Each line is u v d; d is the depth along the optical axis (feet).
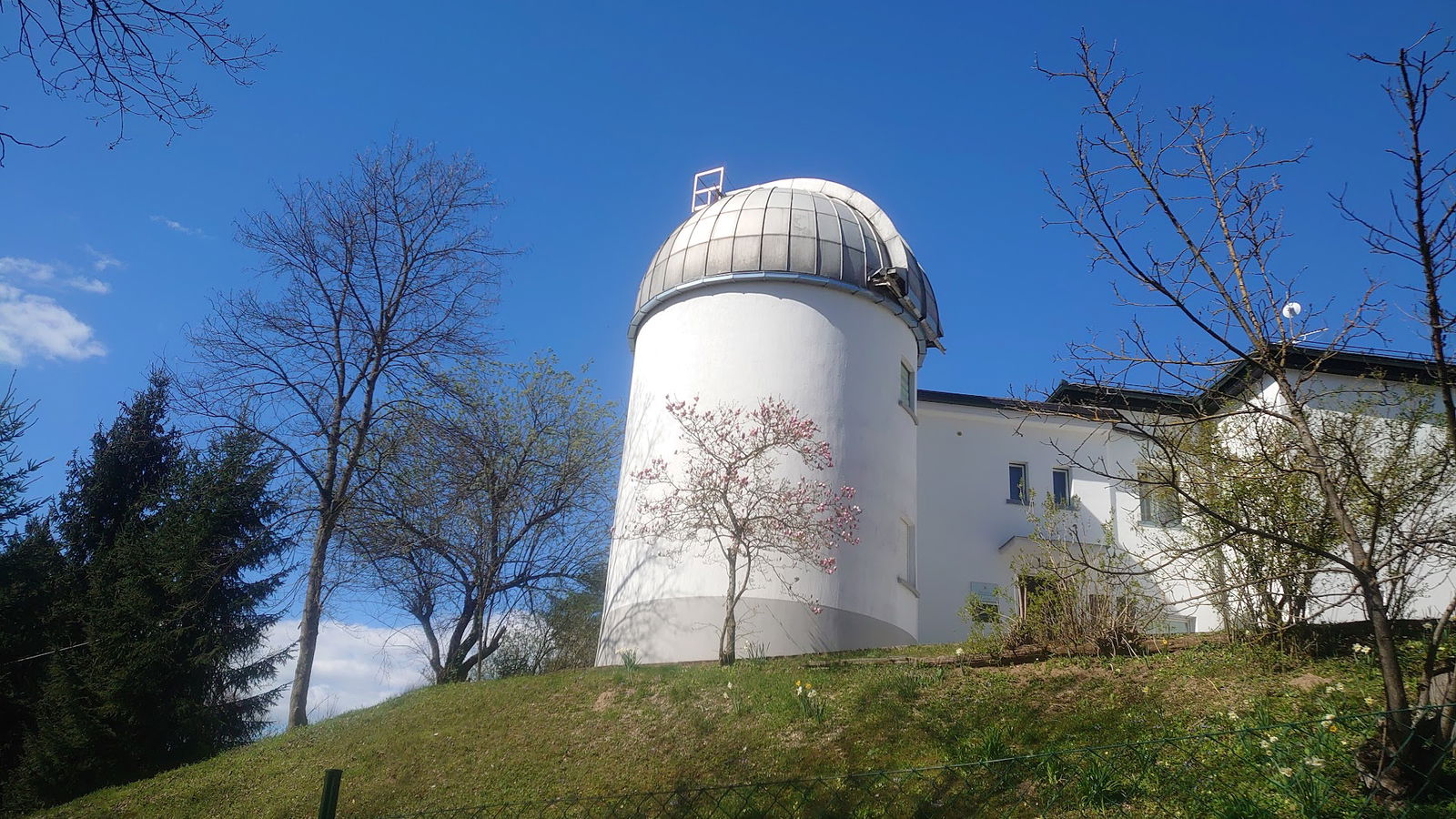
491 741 42.19
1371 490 23.11
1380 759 21.25
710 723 38.34
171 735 64.85
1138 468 33.40
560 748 39.75
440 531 74.79
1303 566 32.99
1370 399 35.37
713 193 75.41
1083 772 25.99
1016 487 73.46
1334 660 33.78
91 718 61.57
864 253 65.00
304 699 56.70
